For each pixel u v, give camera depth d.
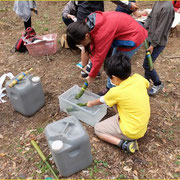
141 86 2.13
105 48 2.25
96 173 2.18
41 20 5.52
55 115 2.88
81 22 2.13
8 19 5.55
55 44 4.18
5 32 5.04
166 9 2.47
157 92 3.15
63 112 2.93
